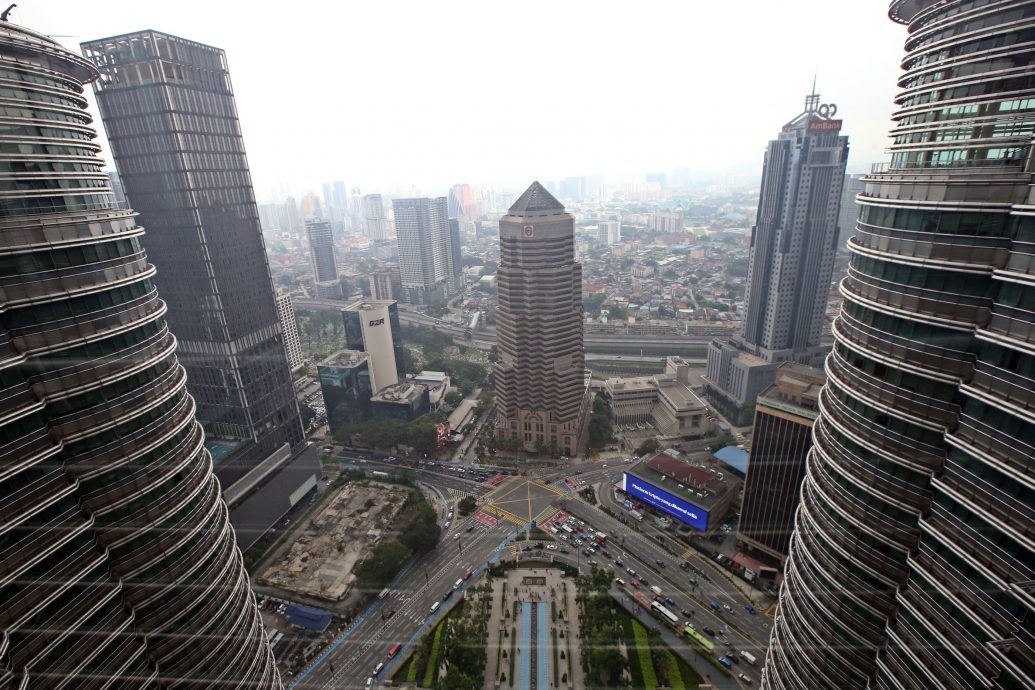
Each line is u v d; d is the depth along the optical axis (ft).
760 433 567.18
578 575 608.19
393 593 586.45
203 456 318.45
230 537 338.34
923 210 212.84
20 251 212.23
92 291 236.63
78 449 239.50
